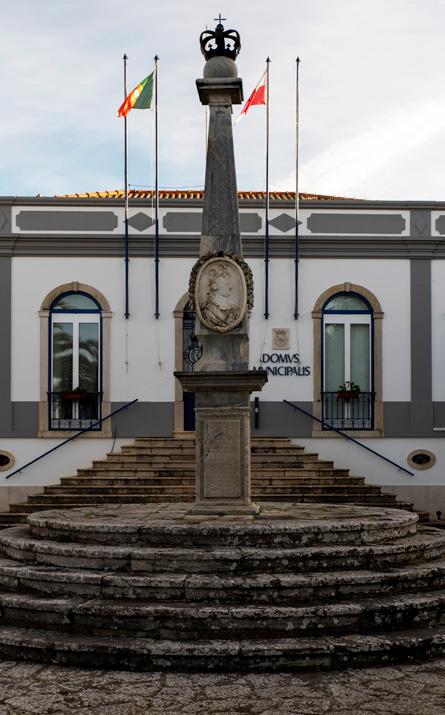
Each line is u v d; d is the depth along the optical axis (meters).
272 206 18.31
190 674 7.01
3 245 18.02
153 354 18.09
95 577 7.90
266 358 18.16
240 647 7.09
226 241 10.27
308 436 18.06
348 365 18.30
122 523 8.95
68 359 18.14
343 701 6.38
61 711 6.21
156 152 18.11
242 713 6.15
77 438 17.91
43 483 17.88
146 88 18.14
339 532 8.68
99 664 7.18
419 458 18.11
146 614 7.42
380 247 18.27
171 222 18.19
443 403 18.22
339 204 18.30
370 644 7.19
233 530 8.49
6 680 6.89
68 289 18.09
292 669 7.08
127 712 6.19
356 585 7.86
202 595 7.69
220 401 9.89
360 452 18.09
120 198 18.16
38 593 8.12
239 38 10.61
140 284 18.14
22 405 17.94
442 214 18.36
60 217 18.12
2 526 14.72
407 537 9.42
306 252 18.25
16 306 18.05
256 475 16.28
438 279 18.34
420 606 7.73
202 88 10.41
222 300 10.06
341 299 18.41
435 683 6.76
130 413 17.98
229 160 10.39
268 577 7.83
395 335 18.28
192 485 15.74
